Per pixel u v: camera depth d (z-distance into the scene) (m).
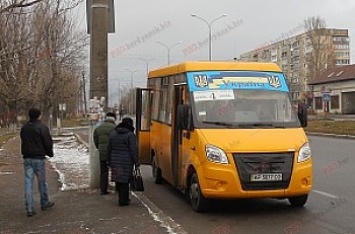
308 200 10.72
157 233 7.70
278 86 10.47
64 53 24.16
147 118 14.17
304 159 9.27
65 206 9.99
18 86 18.44
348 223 8.62
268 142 9.15
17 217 9.13
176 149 11.06
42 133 9.47
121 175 9.91
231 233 8.00
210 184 9.05
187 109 9.84
